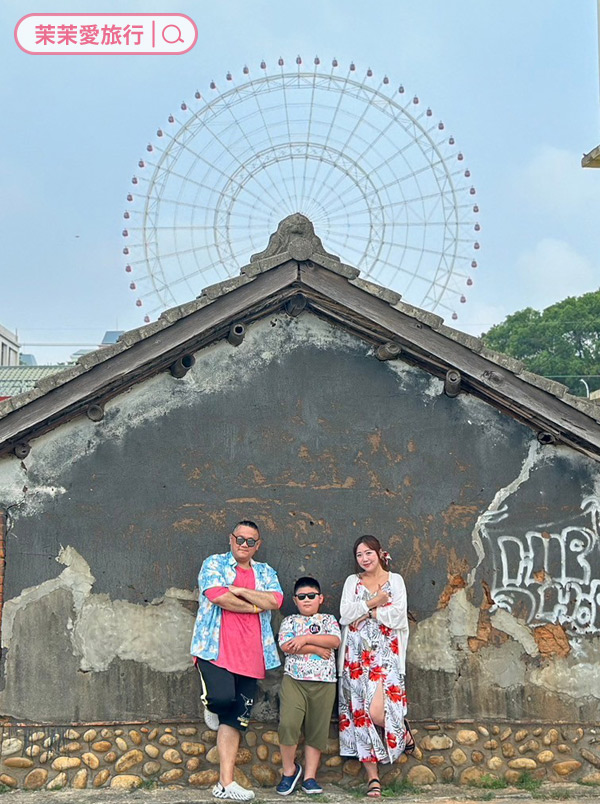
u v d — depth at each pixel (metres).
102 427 6.72
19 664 6.49
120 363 6.44
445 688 6.63
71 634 6.54
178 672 6.55
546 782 6.55
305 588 6.39
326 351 6.90
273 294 6.58
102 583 6.59
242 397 6.82
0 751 6.40
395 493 6.80
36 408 6.40
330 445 6.82
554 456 6.86
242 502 6.73
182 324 6.47
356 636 6.40
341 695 6.44
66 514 6.63
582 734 6.63
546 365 36.81
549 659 6.69
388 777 6.52
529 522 6.80
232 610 6.18
